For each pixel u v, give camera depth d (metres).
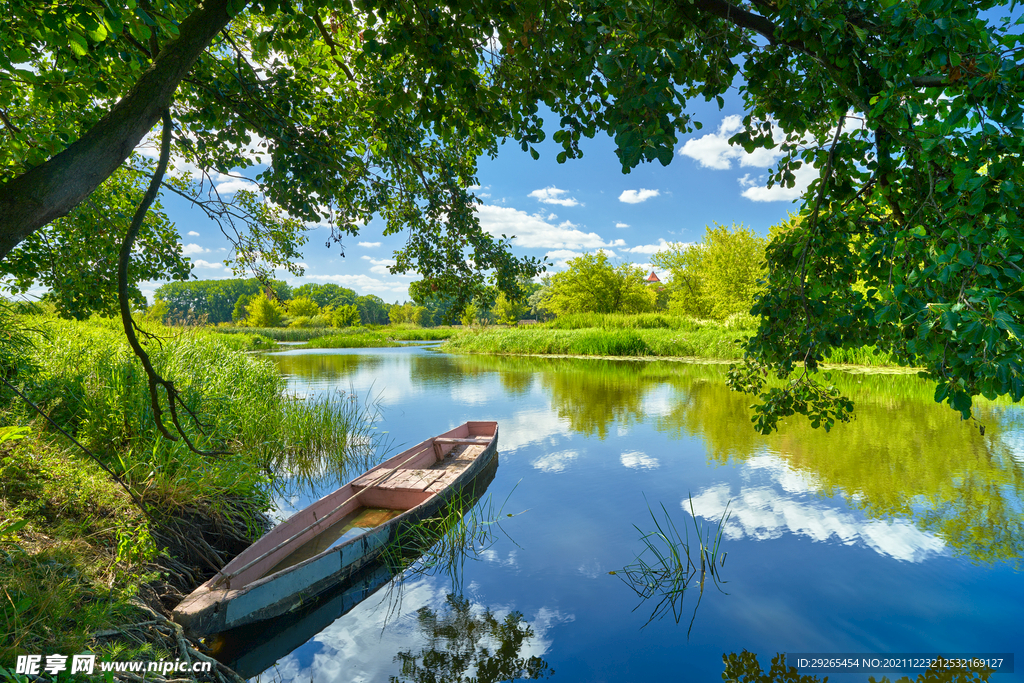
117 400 5.51
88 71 3.17
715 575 4.49
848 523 5.38
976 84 1.89
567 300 39.34
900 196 2.55
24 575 2.89
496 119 2.94
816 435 8.82
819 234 2.91
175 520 4.47
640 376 17.19
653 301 44.28
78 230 4.71
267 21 3.58
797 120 2.60
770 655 3.51
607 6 1.93
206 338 12.10
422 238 4.50
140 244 5.00
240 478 5.48
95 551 3.58
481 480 7.12
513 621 3.96
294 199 3.78
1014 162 1.94
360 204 4.49
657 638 3.72
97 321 13.59
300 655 3.60
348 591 4.34
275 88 3.72
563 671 3.39
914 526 5.28
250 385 9.95
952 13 1.90
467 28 2.53
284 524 4.78
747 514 5.70
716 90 2.44
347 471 7.57
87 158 2.46
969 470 6.88
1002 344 1.82
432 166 4.19
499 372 19.16
